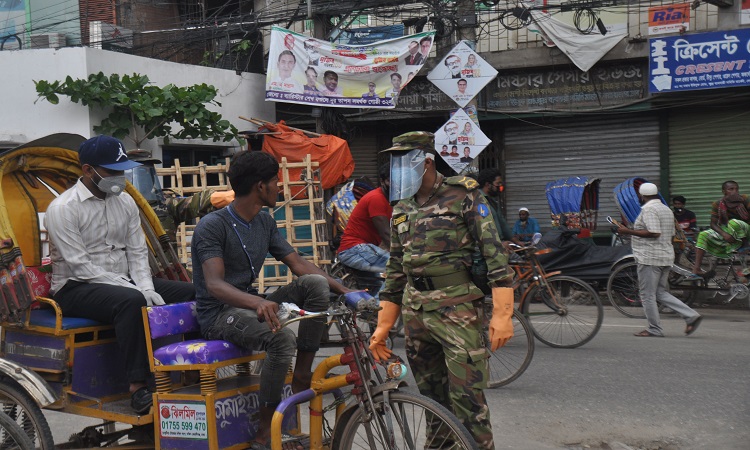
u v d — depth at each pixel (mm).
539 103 15664
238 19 16375
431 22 15359
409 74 14961
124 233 4609
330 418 4273
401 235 4219
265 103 16938
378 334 4297
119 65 14055
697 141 14938
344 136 16562
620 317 11062
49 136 4617
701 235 11195
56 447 4453
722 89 14211
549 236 12211
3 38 16438
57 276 4355
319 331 4027
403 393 3623
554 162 16000
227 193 6164
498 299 3953
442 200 4105
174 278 5008
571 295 8656
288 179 7629
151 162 7723
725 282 11273
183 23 17016
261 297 4199
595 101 15273
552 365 7711
